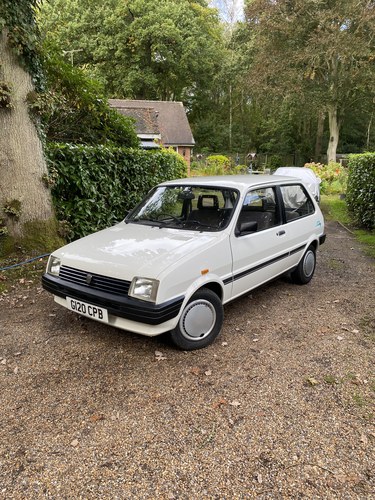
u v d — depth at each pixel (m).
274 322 3.98
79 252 3.43
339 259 6.82
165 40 31.00
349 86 26.97
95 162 7.03
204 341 3.36
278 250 4.35
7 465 2.07
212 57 34.75
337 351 3.37
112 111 9.47
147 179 8.79
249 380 2.89
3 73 5.15
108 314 3.04
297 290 5.05
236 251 3.60
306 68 26.05
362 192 9.95
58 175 6.18
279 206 4.44
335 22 24.78
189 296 3.06
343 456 2.14
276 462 2.10
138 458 2.12
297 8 25.34
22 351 3.30
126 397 2.67
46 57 6.82
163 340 3.49
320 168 20.64
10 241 5.56
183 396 2.68
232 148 40.38
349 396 2.71
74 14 30.89
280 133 38.44
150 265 2.95
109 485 1.94
